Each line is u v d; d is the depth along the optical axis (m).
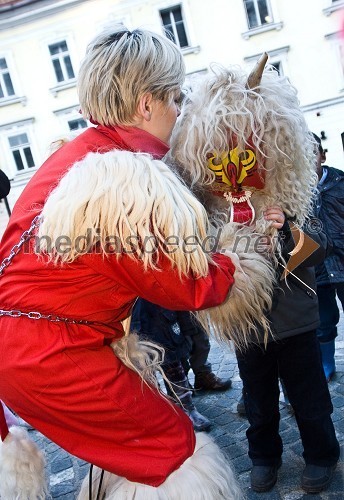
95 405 1.22
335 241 2.63
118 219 1.14
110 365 1.26
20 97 18.75
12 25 18.22
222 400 3.18
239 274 1.38
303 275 1.87
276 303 1.81
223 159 1.49
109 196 1.13
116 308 1.29
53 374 1.20
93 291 1.24
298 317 1.84
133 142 1.33
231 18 17.14
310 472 2.08
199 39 17.44
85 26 18.19
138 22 17.81
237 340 1.64
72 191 1.15
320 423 2.02
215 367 3.77
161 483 1.25
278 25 16.95
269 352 1.98
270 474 2.16
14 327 1.23
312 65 17.19
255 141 1.46
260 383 2.05
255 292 1.44
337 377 3.07
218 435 2.74
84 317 1.25
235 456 2.50
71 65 18.62
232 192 1.57
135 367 1.35
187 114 1.52
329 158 17.62
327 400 2.04
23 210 1.30
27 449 1.37
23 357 1.21
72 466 2.81
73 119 19.02
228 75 1.49
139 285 1.22
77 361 1.22
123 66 1.27
